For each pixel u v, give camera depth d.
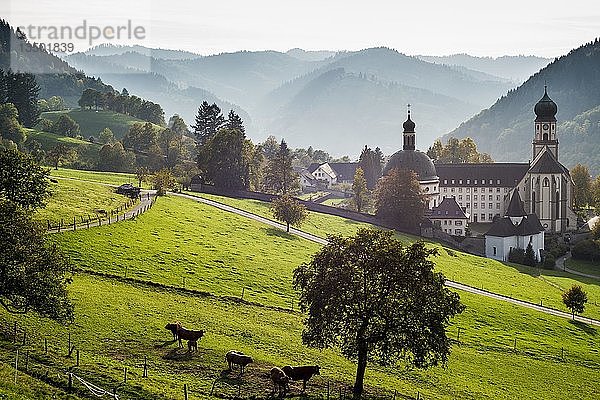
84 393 55.31
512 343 104.88
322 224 191.75
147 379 60.69
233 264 120.94
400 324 67.69
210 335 79.62
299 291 112.00
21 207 78.44
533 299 143.00
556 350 104.75
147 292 95.88
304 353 80.06
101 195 157.62
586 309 142.00
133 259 110.62
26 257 66.31
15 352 62.19
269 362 72.00
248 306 98.81
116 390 56.69
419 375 81.25
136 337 74.00
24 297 67.44
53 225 122.31
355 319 69.00
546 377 89.94
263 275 117.62
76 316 77.31
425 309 67.94
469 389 79.25
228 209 183.12
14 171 78.38
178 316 85.38
